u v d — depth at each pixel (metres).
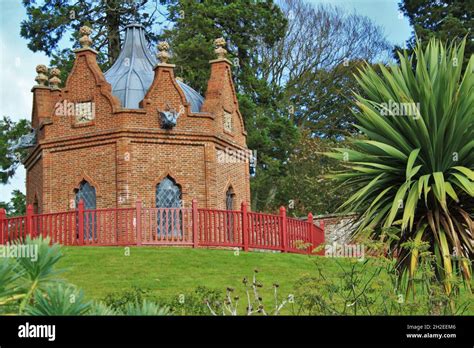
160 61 24.12
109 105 23.61
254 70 44.25
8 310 3.92
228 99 26.05
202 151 24.22
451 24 40.53
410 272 11.55
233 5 39.16
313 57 47.28
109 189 23.31
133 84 24.84
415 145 12.94
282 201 41.06
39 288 3.96
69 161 24.12
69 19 40.56
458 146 12.74
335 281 12.62
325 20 47.78
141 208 20.69
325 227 28.50
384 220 12.64
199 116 24.23
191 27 39.28
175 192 23.78
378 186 12.95
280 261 19.73
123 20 43.00
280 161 39.62
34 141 25.88
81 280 16.73
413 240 11.98
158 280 16.86
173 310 11.20
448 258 11.42
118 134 23.28
